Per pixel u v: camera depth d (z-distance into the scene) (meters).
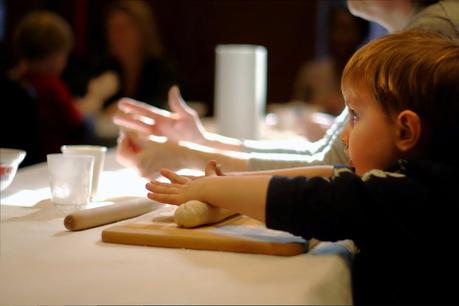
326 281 0.85
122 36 4.27
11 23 6.13
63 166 1.31
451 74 1.02
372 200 0.92
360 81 1.06
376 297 0.98
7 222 1.21
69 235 1.10
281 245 0.95
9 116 2.82
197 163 1.62
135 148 1.65
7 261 0.95
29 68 3.44
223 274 0.86
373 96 1.04
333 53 4.79
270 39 6.61
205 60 6.76
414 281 0.96
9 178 1.52
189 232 1.02
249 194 0.98
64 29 3.51
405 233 0.93
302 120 2.57
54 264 0.93
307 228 0.94
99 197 1.47
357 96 1.06
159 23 6.68
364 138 1.05
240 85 2.78
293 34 6.57
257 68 2.80
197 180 1.10
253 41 6.65
